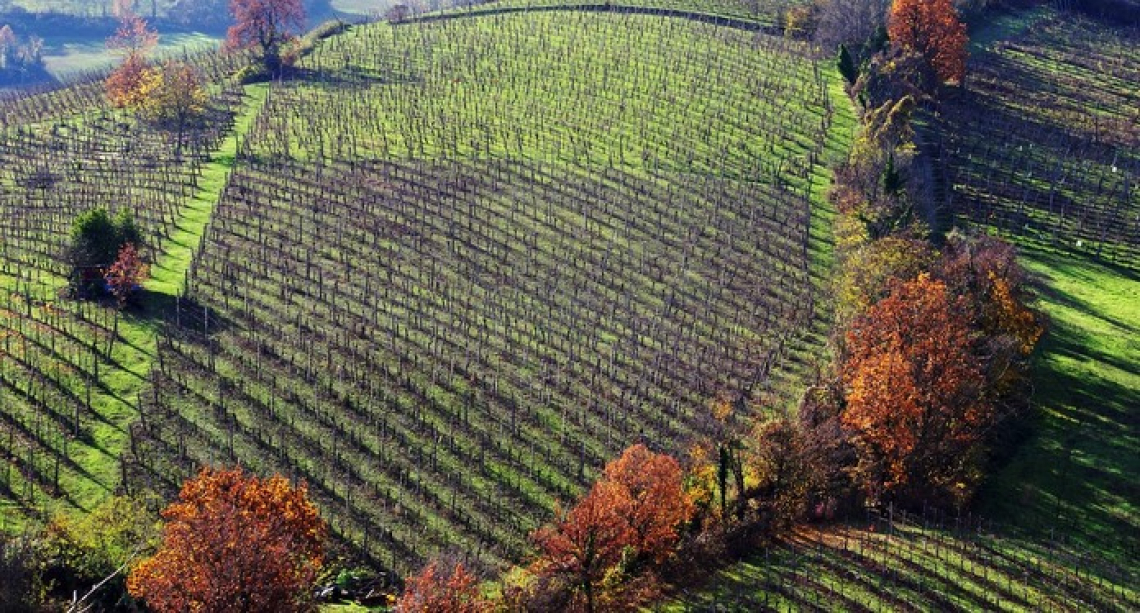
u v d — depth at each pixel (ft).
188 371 383.24
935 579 311.88
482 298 444.55
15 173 540.93
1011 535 340.80
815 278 471.62
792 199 532.32
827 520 347.56
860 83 630.74
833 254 488.44
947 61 653.30
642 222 507.71
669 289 460.14
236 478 292.81
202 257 455.63
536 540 331.77
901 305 373.61
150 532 301.84
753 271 474.49
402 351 406.21
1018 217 529.86
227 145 595.88
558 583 307.17
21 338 386.11
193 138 606.96
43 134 620.08
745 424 380.78
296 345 403.75
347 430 366.22
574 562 305.12
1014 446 381.81
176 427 357.20
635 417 385.50
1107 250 512.63
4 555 272.31
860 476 354.54
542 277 461.78
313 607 287.07
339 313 424.46
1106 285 485.15
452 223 492.95
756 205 526.16
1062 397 403.54
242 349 398.21
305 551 292.81
